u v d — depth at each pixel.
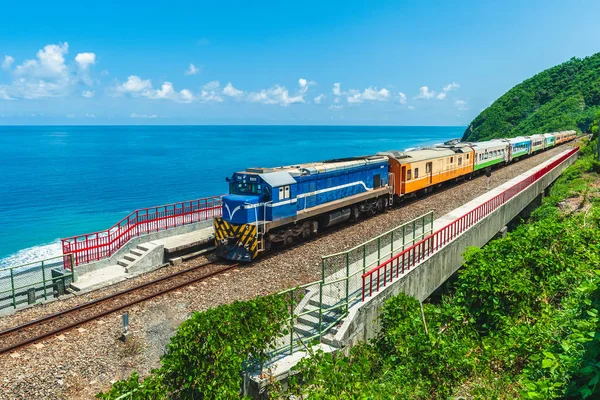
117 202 51.72
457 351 10.02
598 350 6.62
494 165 44.34
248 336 8.80
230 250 17.48
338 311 12.22
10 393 9.39
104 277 16.14
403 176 27.33
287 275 15.61
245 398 8.19
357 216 23.95
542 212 28.52
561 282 13.38
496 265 13.53
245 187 18.47
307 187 20.02
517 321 12.16
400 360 10.43
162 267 17.19
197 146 156.12
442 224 21.08
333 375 8.16
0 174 75.94
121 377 10.07
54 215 45.09
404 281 14.25
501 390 8.91
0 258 31.05
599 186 30.89
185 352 8.28
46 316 12.98
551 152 60.59
